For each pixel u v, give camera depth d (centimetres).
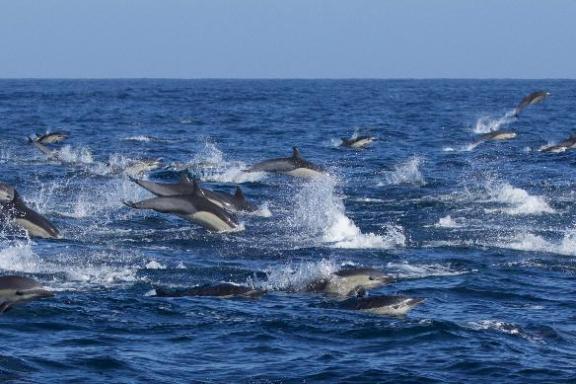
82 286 4288
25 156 10256
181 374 3075
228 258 5056
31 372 3031
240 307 3928
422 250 5325
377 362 3241
